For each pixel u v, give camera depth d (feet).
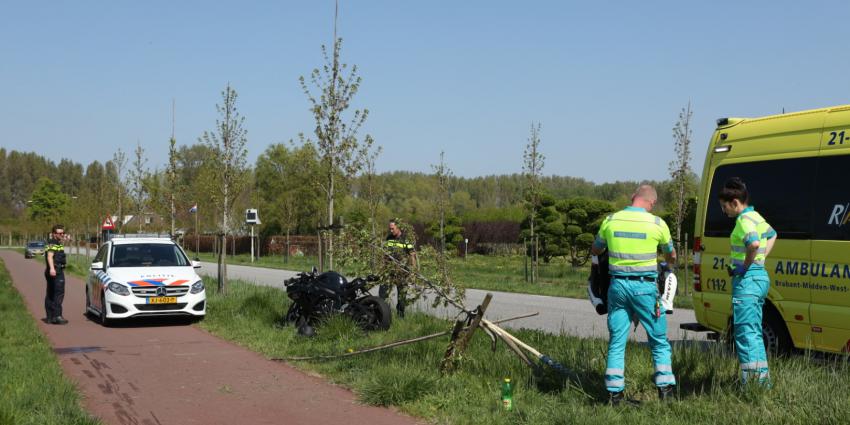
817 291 25.17
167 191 81.25
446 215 153.07
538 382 21.85
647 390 20.63
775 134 27.50
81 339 34.71
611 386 19.40
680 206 66.59
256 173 183.11
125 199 111.14
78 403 20.54
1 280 75.72
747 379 19.44
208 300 47.88
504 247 160.04
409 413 19.72
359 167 46.73
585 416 17.72
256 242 179.93
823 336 24.98
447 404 19.93
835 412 16.65
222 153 57.21
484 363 23.91
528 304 53.88
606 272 20.79
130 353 30.22
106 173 124.36
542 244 122.93
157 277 40.06
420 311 39.45
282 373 25.55
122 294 39.19
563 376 21.81
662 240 19.57
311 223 176.24
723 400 18.70
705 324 29.43
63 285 41.75
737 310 20.21
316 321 33.76
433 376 21.99
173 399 21.74
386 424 18.75
